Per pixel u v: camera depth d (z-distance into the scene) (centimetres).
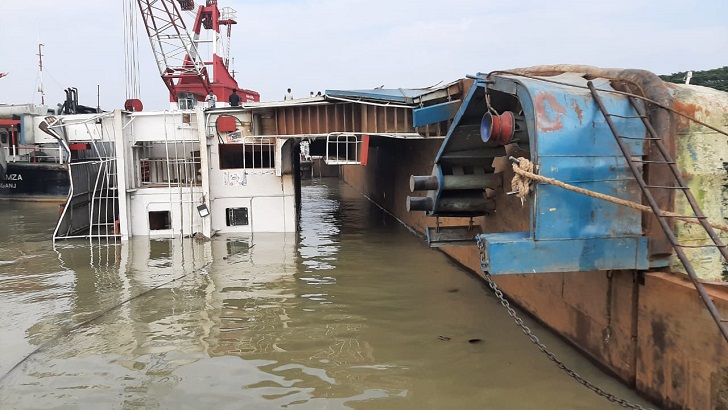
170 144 1803
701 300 511
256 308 969
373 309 960
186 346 796
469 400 628
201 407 615
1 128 3052
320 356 757
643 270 604
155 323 895
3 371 711
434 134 1446
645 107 605
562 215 579
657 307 577
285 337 829
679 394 546
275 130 1605
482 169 923
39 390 657
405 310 954
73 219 1711
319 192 3500
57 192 2875
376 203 2755
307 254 1424
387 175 2386
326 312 944
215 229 1656
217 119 1595
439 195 911
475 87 738
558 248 580
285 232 1677
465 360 737
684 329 536
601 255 585
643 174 603
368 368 716
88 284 1138
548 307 838
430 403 622
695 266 607
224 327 874
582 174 582
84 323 895
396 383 673
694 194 620
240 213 1666
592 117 590
